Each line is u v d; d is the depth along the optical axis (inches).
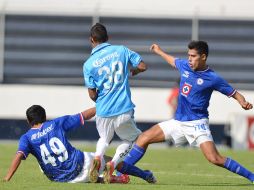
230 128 3740.2
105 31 1556.3
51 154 1505.9
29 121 1526.8
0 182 1523.1
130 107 1534.2
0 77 4471.0
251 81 4461.1
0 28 4480.8
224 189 1466.5
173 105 3617.1
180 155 2832.2
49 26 4517.7
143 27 4478.3
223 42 4463.6
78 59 4507.9
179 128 1572.3
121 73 1530.5
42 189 1412.4
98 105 1536.7
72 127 1529.3
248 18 4456.2
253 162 2532.0
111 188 1421.0
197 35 4463.6
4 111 4384.8
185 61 1576.0
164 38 4466.0
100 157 1498.5
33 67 4510.3
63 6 4500.5
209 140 1545.3
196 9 4461.1
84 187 1434.5
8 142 4153.5
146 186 1483.8
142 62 1544.0
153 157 2699.3
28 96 4397.1
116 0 4490.7
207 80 1537.9
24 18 4505.4
